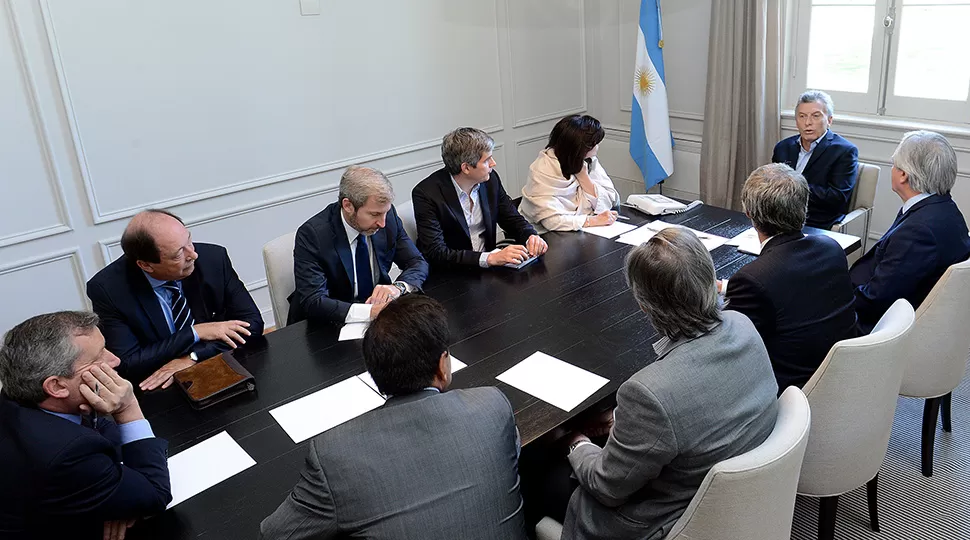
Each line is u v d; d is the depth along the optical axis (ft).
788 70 13.64
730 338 4.63
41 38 9.82
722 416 4.41
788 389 5.15
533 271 8.50
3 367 4.64
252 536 4.64
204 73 11.28
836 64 12.96
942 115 11.87
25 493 4.45
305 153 12.71
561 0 15.40
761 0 12.53
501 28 14.67
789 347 6.14
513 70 15.15
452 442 4.15
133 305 7.04
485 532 4.10
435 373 4.39
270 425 5.81
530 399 5.86
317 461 4.09
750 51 13.10
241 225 12.34
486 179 9.21
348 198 7.54
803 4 13.01
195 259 7.09
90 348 4.87
